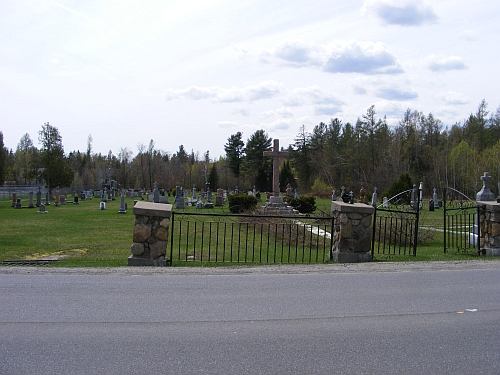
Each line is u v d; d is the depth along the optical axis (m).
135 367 4.37
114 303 6.65
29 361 4.48
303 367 4.41
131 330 5.46
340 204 11.12
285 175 72.06
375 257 11.80
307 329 5.57
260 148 78.12
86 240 15.88
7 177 82.19
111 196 52.03
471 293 7.50
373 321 5.92
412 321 5.93
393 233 15.33
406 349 4.92
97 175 92.56
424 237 16.02
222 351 4.81
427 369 4.39
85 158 101.00
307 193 64.69
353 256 11.06
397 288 7.84
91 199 54.34
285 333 5.41
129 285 7.88
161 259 10.11
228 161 89.38
